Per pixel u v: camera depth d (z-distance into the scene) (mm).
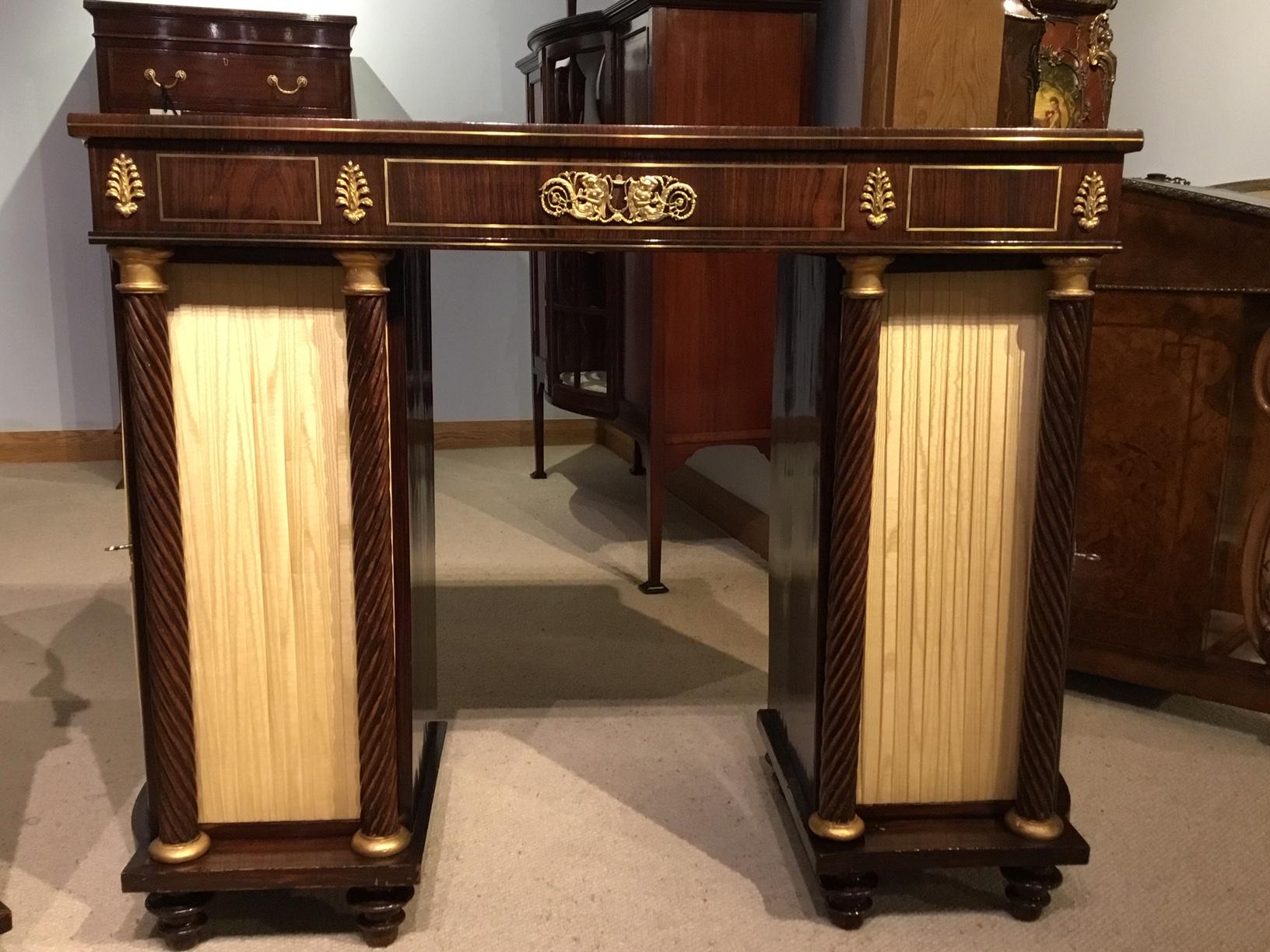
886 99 1794
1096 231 1129
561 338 2943
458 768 1622
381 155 1062
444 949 1209
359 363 1117
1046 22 1608
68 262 3518
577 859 1387
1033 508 1232
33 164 3436
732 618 2285
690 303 2385
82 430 3629
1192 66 2369
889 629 1257
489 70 3621
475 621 2254
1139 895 1323
